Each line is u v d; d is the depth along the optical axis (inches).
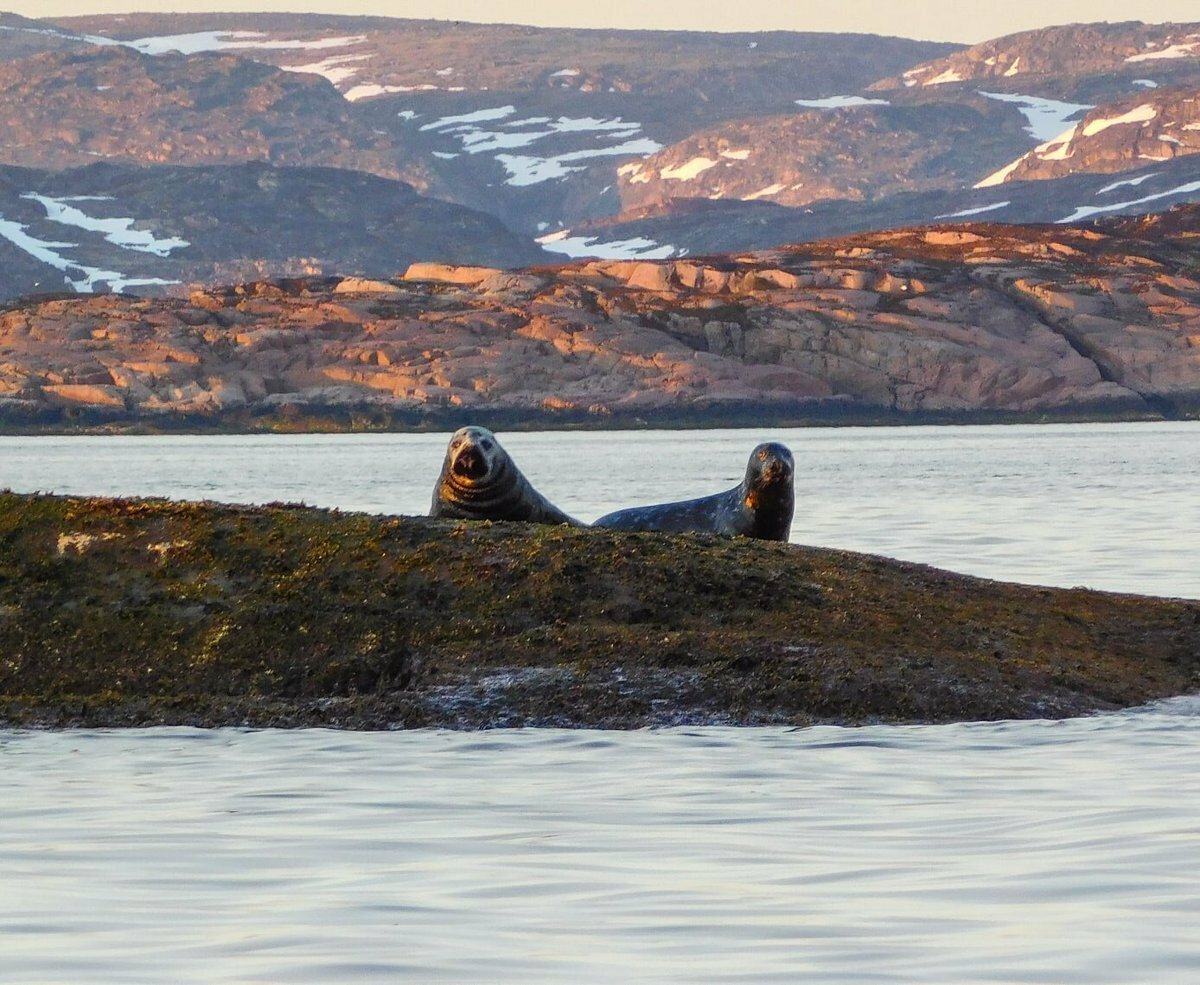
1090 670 3725.4
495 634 3703.3
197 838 2263.8
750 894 1886.1
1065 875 1956.2
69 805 2549.2
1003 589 4254.4
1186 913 1753.2
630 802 2536.9
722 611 3806.6
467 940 1669.5
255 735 3260.3
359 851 2162.9
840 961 1576.0
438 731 3287.4
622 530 4237.2
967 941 1646.2
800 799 2549.2
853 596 3939.5
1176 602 4311.0
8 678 3661.4
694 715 3376.0
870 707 3417.8
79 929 1732.3
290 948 1640.0
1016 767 2847.0
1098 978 1499.8
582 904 1839.3
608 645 3602.4
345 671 3627.0
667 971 1546.5
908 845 2174.0
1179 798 2496.3
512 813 2448.3
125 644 3710.6
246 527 4040.4
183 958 1601.9
